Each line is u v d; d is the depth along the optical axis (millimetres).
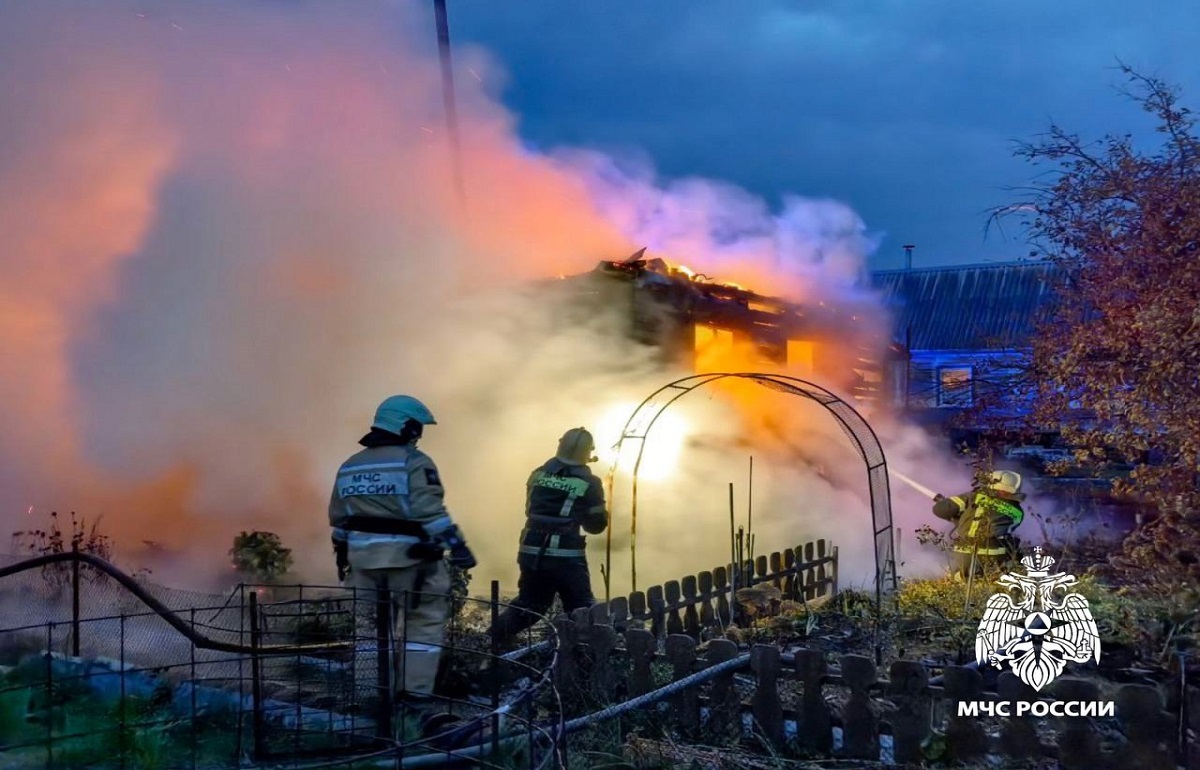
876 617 7230
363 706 5449
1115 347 7523
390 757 4422
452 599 5730
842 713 5176
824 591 9820
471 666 6363
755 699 5375
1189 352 6219
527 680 5887
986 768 4883
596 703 5770
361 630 6309
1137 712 4656
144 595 4934
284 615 5551
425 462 5480
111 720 4824
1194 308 6449
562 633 5973
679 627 7430
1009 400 11250
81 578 6930
